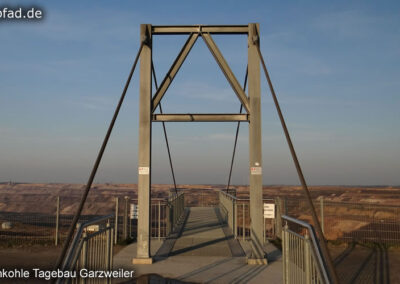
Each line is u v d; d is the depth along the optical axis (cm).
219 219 1677
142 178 834
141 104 854
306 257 425
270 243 1077
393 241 1073
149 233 817
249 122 873
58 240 1088
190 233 1250
